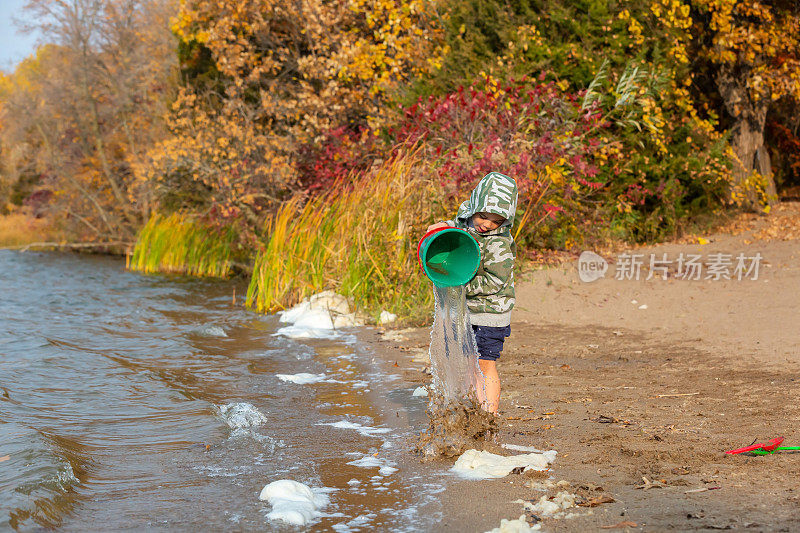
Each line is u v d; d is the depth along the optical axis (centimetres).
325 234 1206
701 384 618
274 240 1268
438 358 480
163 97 2583
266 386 700
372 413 596
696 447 456
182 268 1959
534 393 615
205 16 1997
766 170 1669
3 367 764
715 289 989
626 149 1389
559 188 1217
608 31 1385
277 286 1230
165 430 554
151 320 1137
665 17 1412
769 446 439
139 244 2089
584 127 1257
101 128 2830
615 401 582
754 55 1480
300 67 1847
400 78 1702
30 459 454
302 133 1770
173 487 430
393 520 371
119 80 2716
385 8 1762
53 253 2659
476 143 1204
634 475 414
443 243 463
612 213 1391
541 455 452
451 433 474
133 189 2491
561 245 1305
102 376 735
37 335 970
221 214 1781
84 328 1051
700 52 1556
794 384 592
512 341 838
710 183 1490
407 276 1084
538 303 1019
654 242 1395
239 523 373
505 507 377
